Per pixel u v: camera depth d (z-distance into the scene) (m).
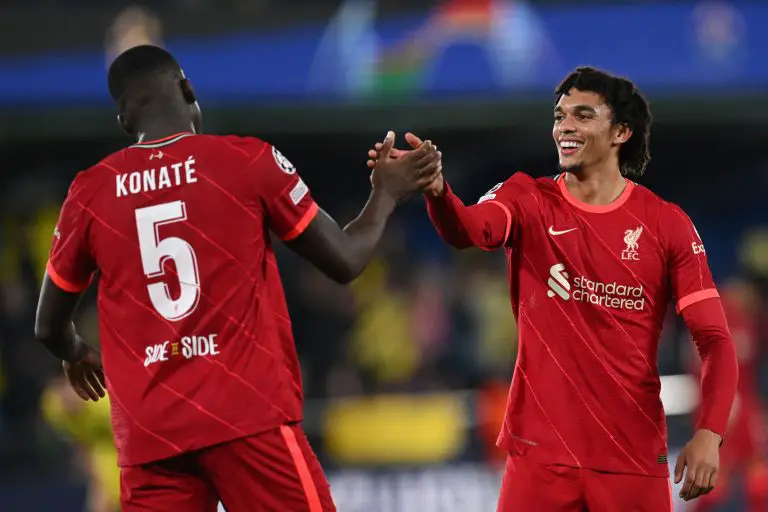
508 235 14.42
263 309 12.39
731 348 14.04
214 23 40.12
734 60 42.16
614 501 13.98
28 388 41.06
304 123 40.81
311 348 44.72
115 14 39.44
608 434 13.99
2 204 47.12
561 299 14.17
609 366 14.02
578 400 14.02
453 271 49.06
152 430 12.18
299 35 40.66
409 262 50.19
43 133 39.19
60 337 13.39
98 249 12.50
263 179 12.40
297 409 12.53
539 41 41.38
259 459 12.18
